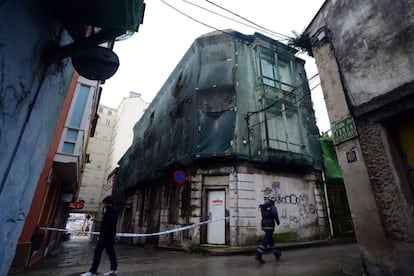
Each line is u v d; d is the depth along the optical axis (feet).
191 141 34.47
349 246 28.58
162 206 40.93
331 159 42.04
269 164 31.99
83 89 23.89
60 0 8.02
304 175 35.81
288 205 32.17
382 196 11.94
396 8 12.51
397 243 11.00
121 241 62.69
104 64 10.24
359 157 13.37
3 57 6.21
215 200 30.63
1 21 5.89
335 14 16.33
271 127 34.35
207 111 34.40
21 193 9.23
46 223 29.25
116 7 7.99
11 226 8.66
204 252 26.09
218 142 31.73
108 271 16.12
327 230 34.22
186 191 32.86
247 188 30.01
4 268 8.62
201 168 32.17
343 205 38.55
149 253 29.89
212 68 37.47
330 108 15.79
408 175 11.57
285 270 15.46
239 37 40.06
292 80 40.91
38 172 11.30
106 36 9.12
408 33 11.81
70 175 27.94
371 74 13.28
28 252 18.01
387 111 12.11
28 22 7.19
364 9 14.26
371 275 12.01
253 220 28.78
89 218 149.59
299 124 37.37
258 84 36.70
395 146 12.18
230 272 15.42
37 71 8.59
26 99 8.05
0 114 6.45
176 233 32.99
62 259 26.84
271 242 19.63
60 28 9.96
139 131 70.44
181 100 40.27
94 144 138.21
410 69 11.43
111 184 95.91
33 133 9.42
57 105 13.01
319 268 15.71
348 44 15.02
